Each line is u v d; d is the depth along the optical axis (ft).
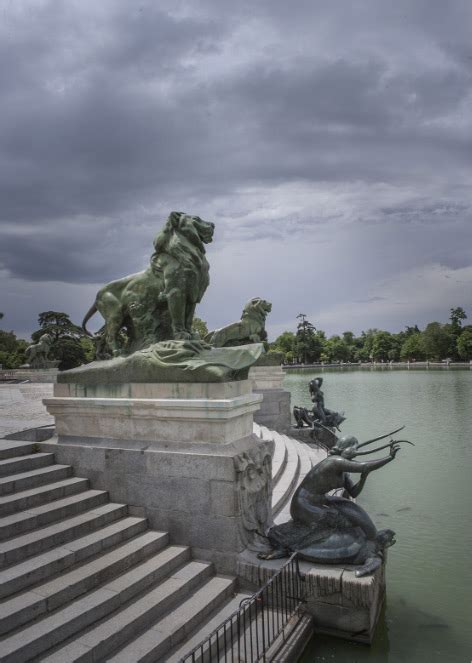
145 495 24.29
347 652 20.31
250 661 17.92
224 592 21.15
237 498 22.45
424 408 95.81
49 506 22.63
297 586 21.08
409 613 24.06
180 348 24.97
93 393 26.58
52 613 17.22
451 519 37.17
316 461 46.98
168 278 26.71
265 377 61.98
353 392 136.26
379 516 38.34
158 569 20.93
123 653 16.66
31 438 28.60
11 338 245.86
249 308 64.39
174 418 23.98
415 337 335.06
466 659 20.18
